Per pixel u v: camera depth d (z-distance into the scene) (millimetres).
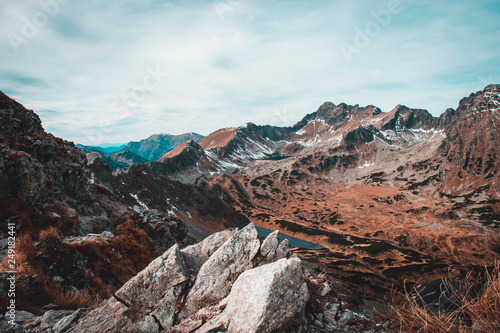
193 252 12328
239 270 10695
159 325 9617
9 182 23062
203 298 10156
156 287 10461
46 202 28047
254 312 8328
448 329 6371
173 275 10648
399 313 7621
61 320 10500
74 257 17625
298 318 8742
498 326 6113
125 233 35375
